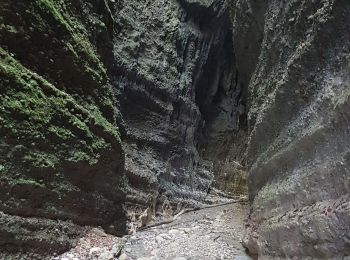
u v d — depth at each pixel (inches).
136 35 327.3
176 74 369.1
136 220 272.4
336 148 116.5
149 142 327.3
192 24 412.2
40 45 187.5
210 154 456.1
